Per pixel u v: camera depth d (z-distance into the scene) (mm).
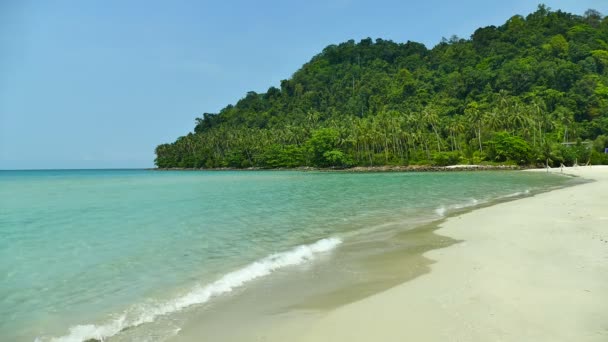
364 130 120125
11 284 11828
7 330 8641
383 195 37188
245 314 9055
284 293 10430
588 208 23703
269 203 32250
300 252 14969
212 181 74188
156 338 7977
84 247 16734
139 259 14531
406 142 119625
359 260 13578
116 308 9781
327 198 35469
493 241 15531
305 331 7965
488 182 52844
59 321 9078
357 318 8461
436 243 15805
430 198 33531
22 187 63188
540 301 8828
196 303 9906
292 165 145875
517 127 113500
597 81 149875
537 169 90812
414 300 9328
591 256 12617
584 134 122625
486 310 8438
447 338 7242
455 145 115812
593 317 7910
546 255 12914
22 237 19156
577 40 190875
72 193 48375
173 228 21016
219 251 15578
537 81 155375
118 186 64062
